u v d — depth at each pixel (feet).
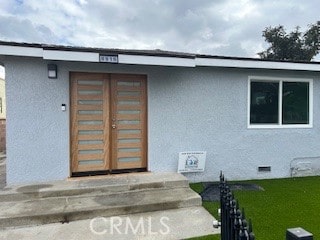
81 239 12.57
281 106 24.50
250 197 18.31
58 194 16.83
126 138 20.93
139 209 15.56
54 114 19.11
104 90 20.35
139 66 20.74
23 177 18.65
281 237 12.30
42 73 18.78
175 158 21.80
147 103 21.25
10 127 18.35
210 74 22.48
